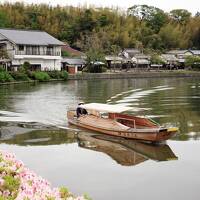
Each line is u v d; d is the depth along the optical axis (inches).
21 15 4633.4
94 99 1701.5
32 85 2377.0
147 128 910.4
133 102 1615.4
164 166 719.1
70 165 718.5
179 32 5251.0
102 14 4879.4
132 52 4202.8
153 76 3474.4
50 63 3068.4
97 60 3440.0
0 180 266.4
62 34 4468.5
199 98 1760.6
